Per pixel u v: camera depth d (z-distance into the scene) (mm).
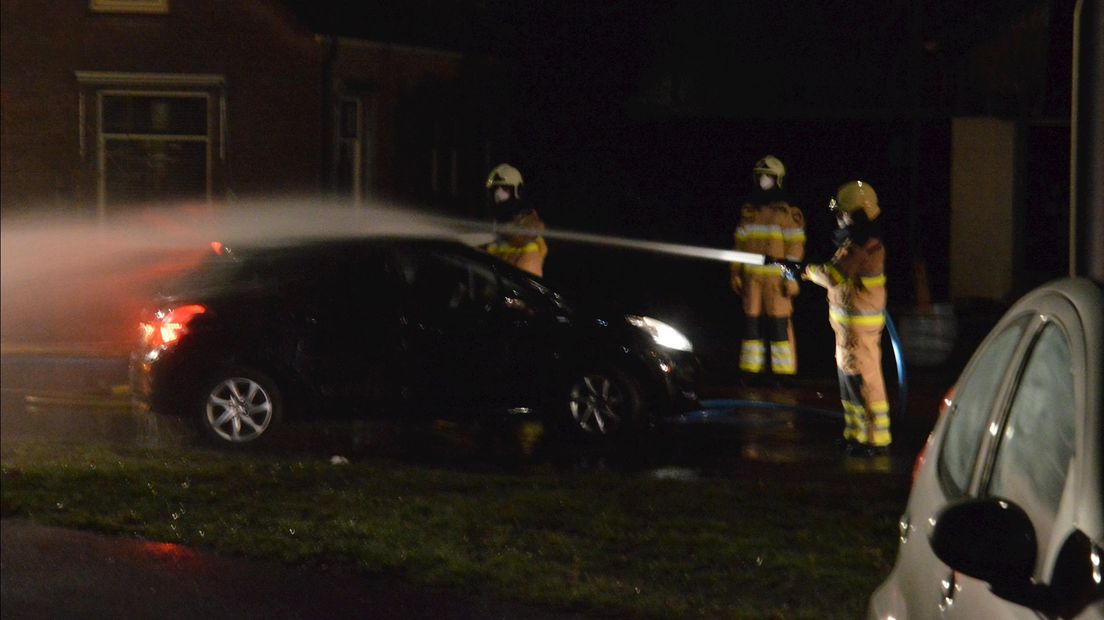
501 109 21672
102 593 6738
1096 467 2572
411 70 20016
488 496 8500
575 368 10750
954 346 15719
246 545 7406
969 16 18984
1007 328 3598
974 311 19062
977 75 18766
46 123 18688
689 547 7332
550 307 10867
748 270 13766
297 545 7391
